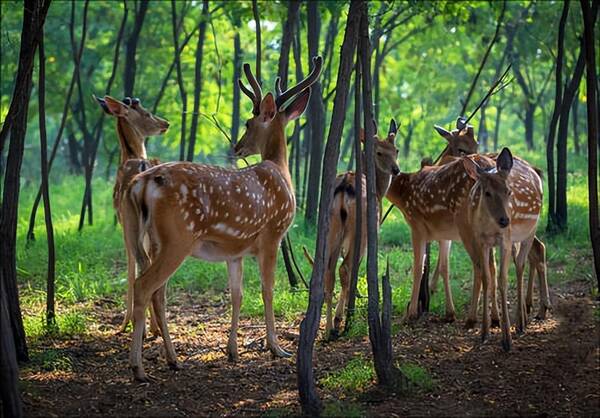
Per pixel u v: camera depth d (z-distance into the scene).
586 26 9.25
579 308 9.99
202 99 23.89
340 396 7.71
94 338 9.78
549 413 7.34
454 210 9.86
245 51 25.53
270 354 9.19
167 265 8.07
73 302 11.55
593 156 9.35
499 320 9.80
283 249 11.96
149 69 26.55
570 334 9.17
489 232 9.12
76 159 30.72
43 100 9.83
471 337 9.47
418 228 10.36
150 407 7.44
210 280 12.60
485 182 8.95
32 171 35.38
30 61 8.28
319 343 9.48
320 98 15.62
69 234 16.39
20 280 12.85
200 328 10.32
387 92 28.34
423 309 10.63
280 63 13.60
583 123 33.19
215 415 7.30
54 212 20.95
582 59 14.10
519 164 10.08
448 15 18.89
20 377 8.10
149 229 8.09
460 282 12.37
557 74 14.71
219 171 8.52
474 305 9.85
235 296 8.98
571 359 8.47
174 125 24.88
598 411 7.33
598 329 9.28
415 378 7.87
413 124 30.47
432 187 10.12
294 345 9.55
